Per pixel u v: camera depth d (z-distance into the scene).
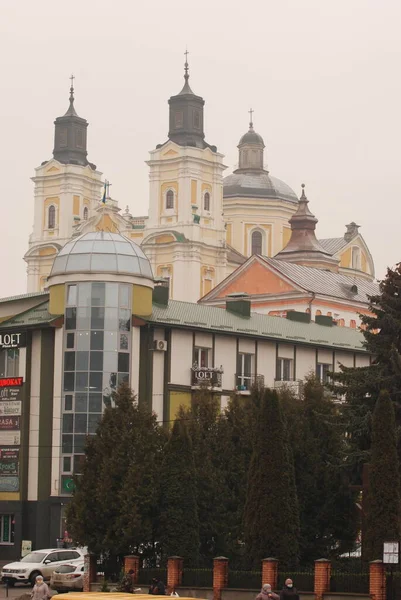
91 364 93.00
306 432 73.44
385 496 62.56
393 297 72.94
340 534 72.81
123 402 72.44
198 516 71.19
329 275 158.38
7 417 95.25
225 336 98.56
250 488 66.44
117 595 40.12
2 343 96.25
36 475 93.50
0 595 73.06
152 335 94.12
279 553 65.12
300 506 71.81
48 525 92.44
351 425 71.44
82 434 92.44
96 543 69.75
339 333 111.25
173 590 64.31
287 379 102.31
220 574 63.97
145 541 69.19
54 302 94.94
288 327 106.62
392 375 71.31
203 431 75.62
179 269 196.62
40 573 78.00
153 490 69.12
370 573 58.56
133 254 95.06
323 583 60.56
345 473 71.94
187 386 95.25
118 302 93.69
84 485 70.94
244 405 78.81
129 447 70.44
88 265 93.75
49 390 94.12
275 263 152.50
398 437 68.19
